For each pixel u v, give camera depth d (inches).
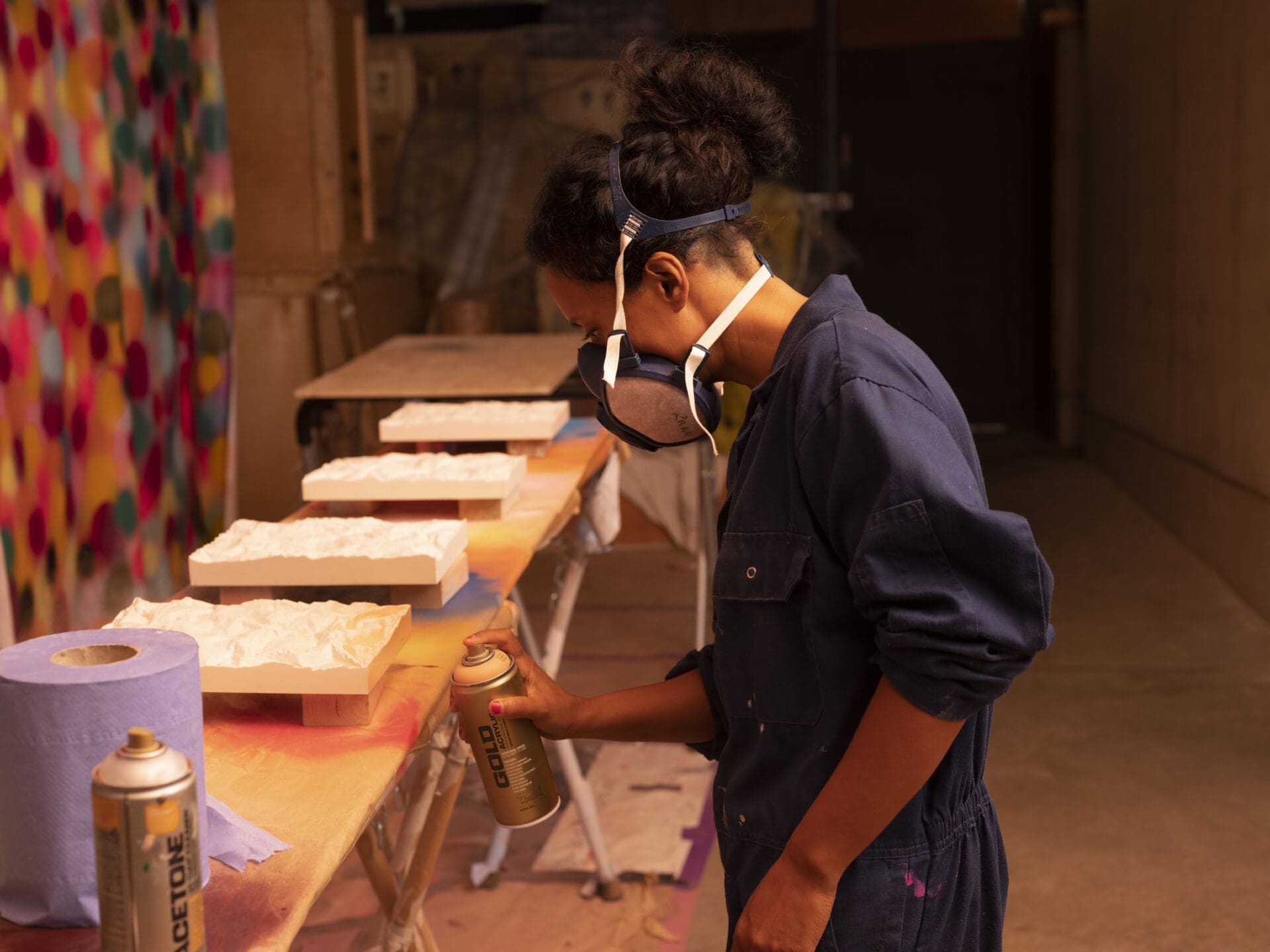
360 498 76.0
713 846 110.8
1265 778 121.7
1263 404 165.8
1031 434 298.8
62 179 108.7
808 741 45.0
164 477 126.6
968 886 46.9
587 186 45.1
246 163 195.0
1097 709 139.4
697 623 141.2
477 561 68.2
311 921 98.6
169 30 125.4
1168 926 97.5
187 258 130.6
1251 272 170.1
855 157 292.5
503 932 98.0
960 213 293.6
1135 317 233.9
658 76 45.8
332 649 48.8
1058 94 275.9
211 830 37.9
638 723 54.4
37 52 104.5
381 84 234.2
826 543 43.3
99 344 115.3
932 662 39.4
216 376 135.7
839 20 285.3
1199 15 193.5
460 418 94.3
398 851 72.5
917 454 39.9
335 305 191.5
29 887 35.1
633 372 46.6
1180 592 179.3
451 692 51.9
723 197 45.1
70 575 111.0
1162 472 215.3
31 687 34.0
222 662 47.9
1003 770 124.9
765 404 44.6
